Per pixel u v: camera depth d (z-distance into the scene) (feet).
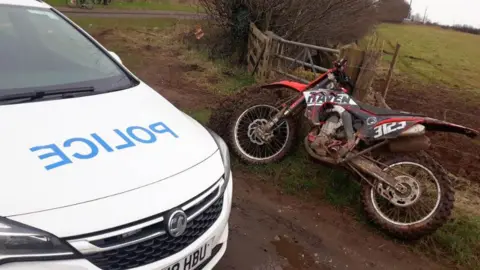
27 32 10.15
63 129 7.36
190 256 7.17
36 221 5.80
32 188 6.09
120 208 6.33
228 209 8.32
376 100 17.72
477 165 18.04
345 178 14.37
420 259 11.48
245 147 15.29
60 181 6.30
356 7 30.96
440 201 11.47
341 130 13.02
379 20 37.06
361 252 11.47
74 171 6.53
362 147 12.82
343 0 29.43
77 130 7.42
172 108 9.53
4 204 5.81
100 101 8.66
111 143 7.33
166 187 6.95
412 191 11.85
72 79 9.35
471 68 55.98
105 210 6.22
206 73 27.63
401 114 12.44
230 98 16.48
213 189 7.70
